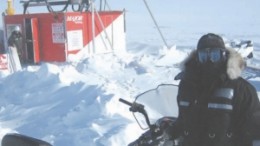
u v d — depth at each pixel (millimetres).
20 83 11062
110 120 7121
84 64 14781
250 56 14016
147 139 3377
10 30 19062
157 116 3602
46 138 6855
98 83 10797
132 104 3469
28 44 18469
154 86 11289
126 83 11719
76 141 6477
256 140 2908
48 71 11086
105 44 19078
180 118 3219
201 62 3004
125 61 15461
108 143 6176
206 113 2982
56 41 17906
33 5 19078
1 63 15484
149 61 15656
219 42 2984
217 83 2957
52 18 17844
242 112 2920
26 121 8164
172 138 3305
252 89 2963
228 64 2914
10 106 9438
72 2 18000
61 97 9281
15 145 2863
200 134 3023
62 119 7805
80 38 18156
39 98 9570
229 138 2969
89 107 7906
